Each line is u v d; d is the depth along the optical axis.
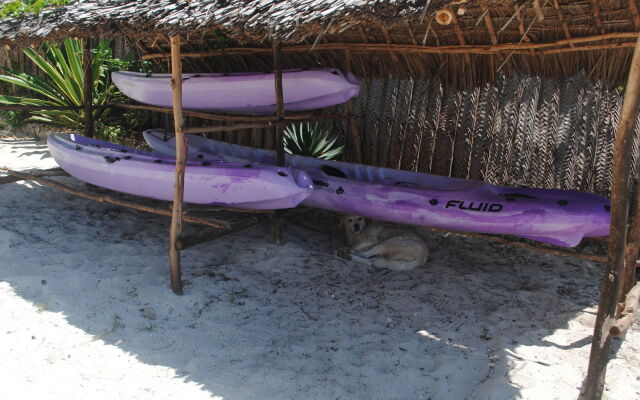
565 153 5.80
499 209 5.33
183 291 4.75
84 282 4.75
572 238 5.14
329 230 6.41
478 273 5.47
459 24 5.27
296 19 3.82
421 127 6.62
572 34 4.70
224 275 5.12
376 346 4.15
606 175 5.62
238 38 4.38
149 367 3.74
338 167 6.61
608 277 3.25
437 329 4.43
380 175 6.43
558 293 5.12
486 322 4.56
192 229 6.21
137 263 5.21
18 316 4.18
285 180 5.43
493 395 3.56
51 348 3.84
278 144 5.89
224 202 5.79
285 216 6.22
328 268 5.41
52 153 6.97
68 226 6.01
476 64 5.87
